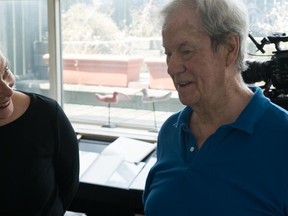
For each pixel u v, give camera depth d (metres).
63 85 2.52
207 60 0.83
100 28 2.35
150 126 2.38
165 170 0.99
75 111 2.54
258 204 0.82
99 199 1.71
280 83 1.26
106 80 2.42
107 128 2.46
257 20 2.01
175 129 1.03
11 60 2.53
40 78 2.52
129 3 2.26
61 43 2.46
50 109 1.32
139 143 2.17
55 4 2.37
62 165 1.37
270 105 0.89
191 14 0.82
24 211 1.27
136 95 2.37
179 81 0.87
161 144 1.07
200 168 0.89
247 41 0.88
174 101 2.29
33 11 2.43
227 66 0.86
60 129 1.33
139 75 2.33
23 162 1.25
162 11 0.86
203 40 0.82
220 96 0.89
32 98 1.31
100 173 1.81
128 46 2.31
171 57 0.86
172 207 0.92
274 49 1.38
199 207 0.87
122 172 1.82
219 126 0.91
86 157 2.04
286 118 0.85
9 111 1.23
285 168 0.80
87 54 2.42
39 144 1.27
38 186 1.27
